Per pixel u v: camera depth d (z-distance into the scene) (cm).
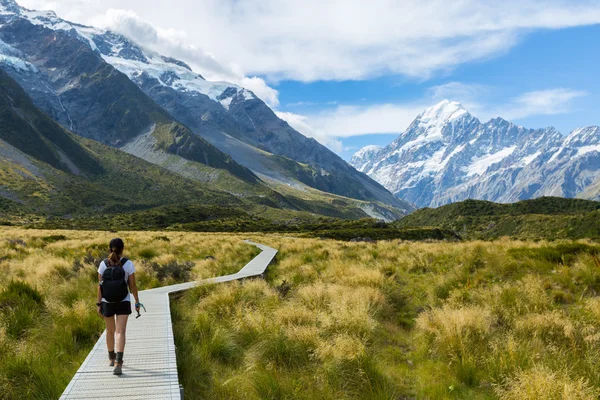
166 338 811
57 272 1512
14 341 757
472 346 755
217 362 750
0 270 1636
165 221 13500
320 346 755
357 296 1045
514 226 11800
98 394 563
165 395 564
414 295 1238
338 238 7225
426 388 652
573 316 862
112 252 691
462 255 1520
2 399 565
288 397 616
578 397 524
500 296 1001
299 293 1222
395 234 8069
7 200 18350
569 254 1287
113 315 669
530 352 694
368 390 635
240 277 1575
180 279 1648
